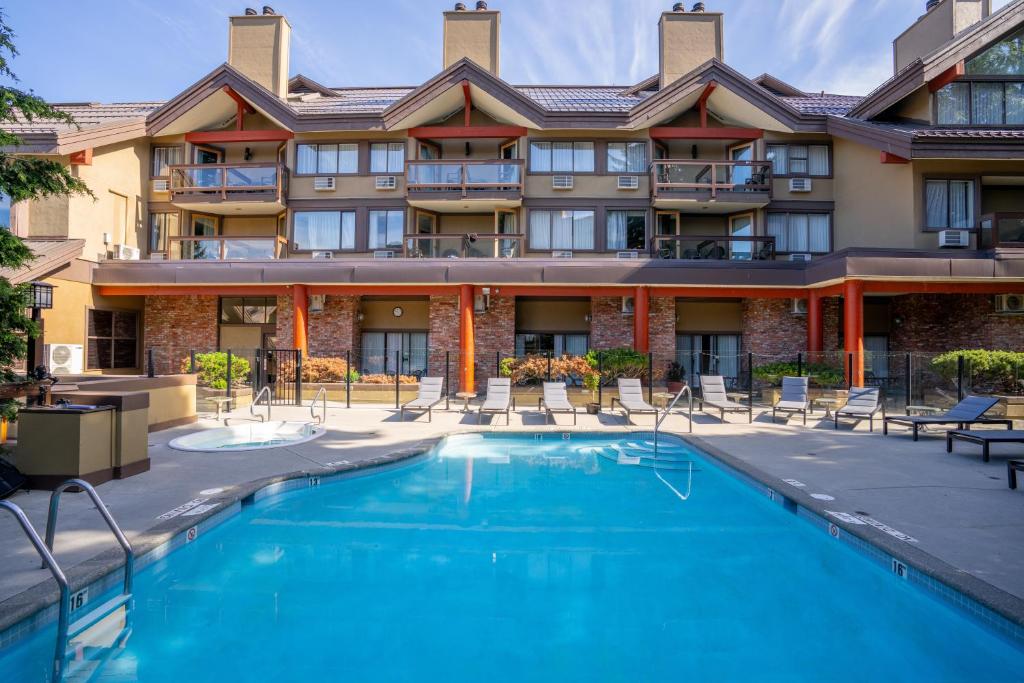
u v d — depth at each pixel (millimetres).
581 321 19234
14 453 6289
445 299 18406
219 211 19562
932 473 7289
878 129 15594
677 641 3881
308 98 22000
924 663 3627
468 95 18688
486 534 5875
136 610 4266
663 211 19156
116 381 9406
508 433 10789
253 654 3713
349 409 13945
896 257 13844
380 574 4922
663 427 11492
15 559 4188
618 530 6004
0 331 6254
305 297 16156
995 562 4297
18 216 15898
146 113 20750
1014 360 12562
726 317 19328
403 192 18906
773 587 4699
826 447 9203
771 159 18922
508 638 3912
